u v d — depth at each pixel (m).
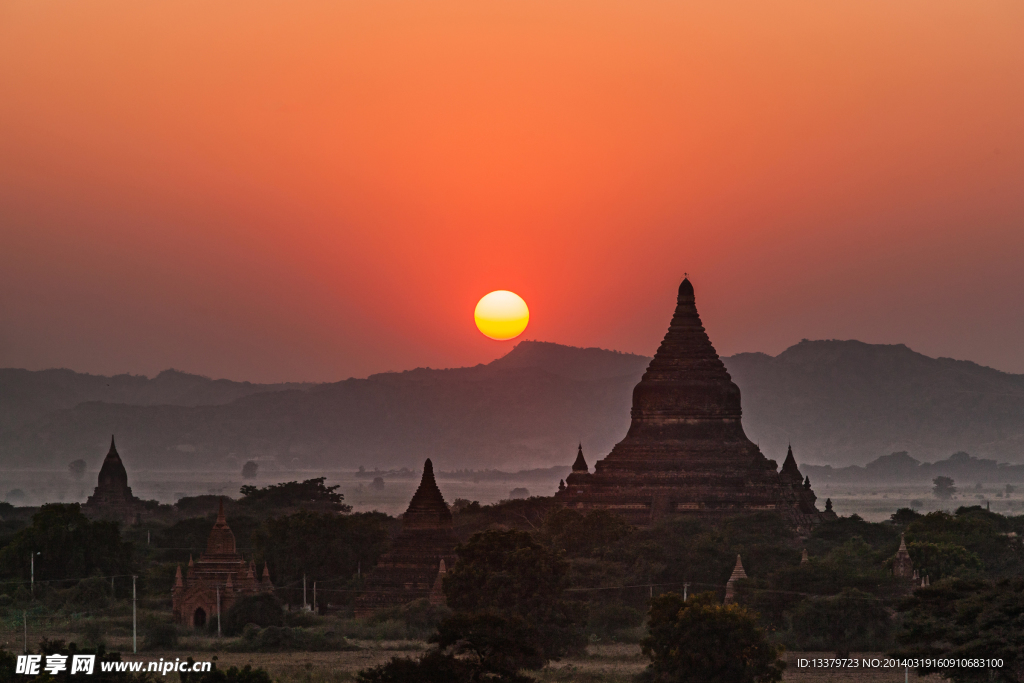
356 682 149.00
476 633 145.00
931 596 149.50
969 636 140.12
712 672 149.12
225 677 137.38
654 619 153.88
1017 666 136.88
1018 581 147.12
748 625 149.88
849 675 177.25
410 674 142.25
